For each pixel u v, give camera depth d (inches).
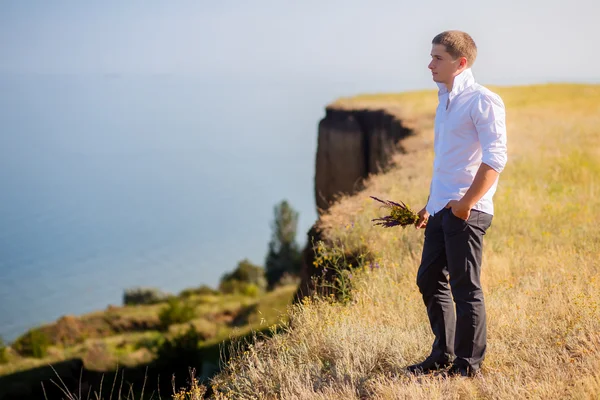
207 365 458.0
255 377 161.2
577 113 945.5
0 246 6978.4
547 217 316.5
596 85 1473.9
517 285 215.6
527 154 545.6
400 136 808.3
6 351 1440.7
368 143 935.7
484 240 285.6
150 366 758.5
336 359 163.8
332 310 197.8
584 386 130.0
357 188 468.8
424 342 171.2
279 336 187.5
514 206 349.7
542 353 153.9
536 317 178.1
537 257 250.8
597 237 272.2
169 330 1428.4
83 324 1694.1
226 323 1418.6
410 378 147.8
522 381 141.6
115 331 1653.5
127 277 5757.9
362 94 1162.0
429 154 532.4
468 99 141.5
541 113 954.1
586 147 581.6
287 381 155.4
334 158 966.4
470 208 136.3
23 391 611.2
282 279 3115.2
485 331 147.3
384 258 257.1
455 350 149.2
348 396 142.9
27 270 5920.3
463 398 137.5
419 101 1034.1
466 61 144.0
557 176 457.4
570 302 185.0
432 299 153.9
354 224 285.0
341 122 959.6
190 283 5625.0
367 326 183.2
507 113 973.2
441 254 150.6
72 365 669.3
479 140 139.7
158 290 2598.4
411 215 161.3
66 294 5078.7
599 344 154.3
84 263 6294.3
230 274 3149.6
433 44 146.0
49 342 1552.7
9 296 4963.1
